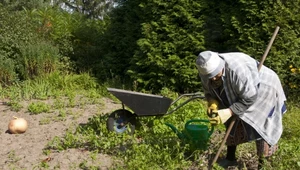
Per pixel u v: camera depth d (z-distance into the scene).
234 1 9.32
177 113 7.40
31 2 18.05
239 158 5.58
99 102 9.07
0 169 5.51
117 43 10.94
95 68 11.30
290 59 8.83
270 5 8.73
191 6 9.52
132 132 6.55
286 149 5.42
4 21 11.33
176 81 9.55
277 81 4.80
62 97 9.59
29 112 8.38
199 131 5.56
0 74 10.52
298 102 8.66
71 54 11.91
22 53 10.88
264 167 4.87
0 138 6.92
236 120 4.96
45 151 6.05
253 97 4.48
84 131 6.71
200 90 9.40
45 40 11.93
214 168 5.11
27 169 5.50
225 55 4.61
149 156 5.41
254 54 8.67
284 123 7.14
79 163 5.58
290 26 8.69
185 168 5.27
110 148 5.93
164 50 9.48
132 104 6.26
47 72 11.01
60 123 7.67
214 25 9.38
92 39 12.75
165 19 9.56
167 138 6.00
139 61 9.84
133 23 10.66
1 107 8.85
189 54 9.42
